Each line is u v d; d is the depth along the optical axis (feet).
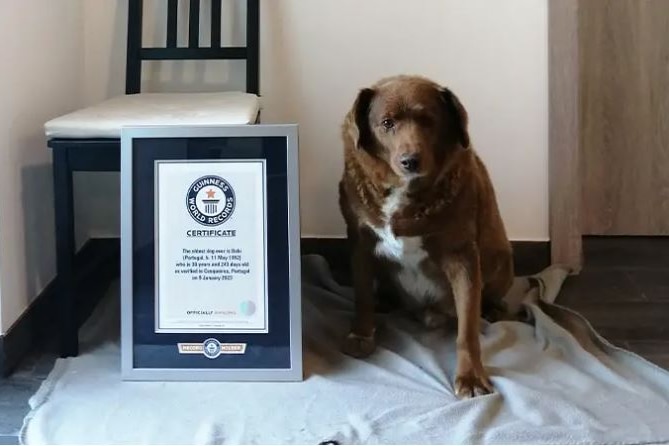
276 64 7.79
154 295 5.68
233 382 5.63
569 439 4.79
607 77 9.23
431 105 5.44
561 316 6.77
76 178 7.80
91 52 7.82
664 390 5.44
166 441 4.88
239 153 5.65
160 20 7.80
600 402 5.27
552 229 7.93
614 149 9.40
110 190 7.93
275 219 5.65
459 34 7.70
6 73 5.89
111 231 8.00
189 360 5.65
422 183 5.59
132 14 7.41
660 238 9.50
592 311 7.13
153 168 5.68
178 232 5.67
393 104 5.40
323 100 7.84
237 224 5.67
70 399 5.40
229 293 5.67
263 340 5.64
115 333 6.51
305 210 8.02
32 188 6.45
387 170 5.62
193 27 7.44
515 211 8.01
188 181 5.67
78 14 7.61
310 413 5.20
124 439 4.91
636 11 9.07
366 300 6.18
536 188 7.96
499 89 7.77
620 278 8.01
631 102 9.27
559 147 7.73
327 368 5.86
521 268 8.04
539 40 7.68
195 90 7.89
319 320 6.70
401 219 5.73
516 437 4.81
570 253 7.98
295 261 5.61
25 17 6.26
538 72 7.73
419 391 5.47
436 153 5.54
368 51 7.75
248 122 5.90
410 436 4.87
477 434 4.85
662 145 9.36
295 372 5.60
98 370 5.83
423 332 6.60
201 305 5.67
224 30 7.80
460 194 5.73
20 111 6.17
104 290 7.59
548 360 5.93
